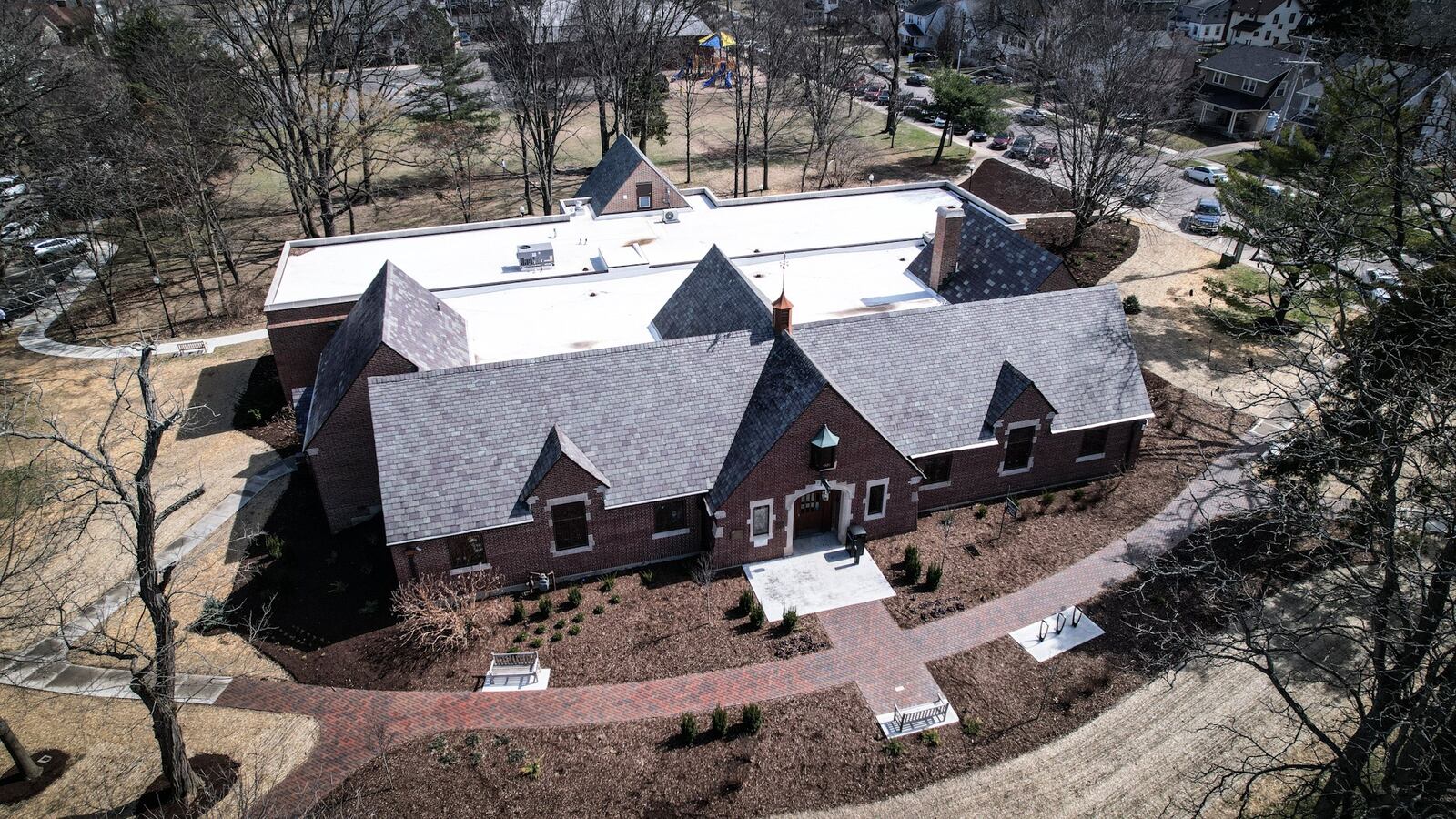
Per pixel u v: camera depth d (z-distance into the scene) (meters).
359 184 72.50
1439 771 20.70
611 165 60.09
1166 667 26.36
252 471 40.12
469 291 44.88
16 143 55.97
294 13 71.12
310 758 26.06
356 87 70.06
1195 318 53.44
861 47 109.88
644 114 81.44
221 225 69.06
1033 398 34.88
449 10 101.25
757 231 52.53
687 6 88.81
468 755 25.89
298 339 41.81
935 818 24.05
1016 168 83.12
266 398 45.22
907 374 35.31
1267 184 49.47
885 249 49.91
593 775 25.22
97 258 60.41
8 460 40.72
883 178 83.38
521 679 28.45
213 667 29.39
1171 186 74.19
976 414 35.44
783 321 33.94
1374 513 22.34
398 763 25.75
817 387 30.52
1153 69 65.06
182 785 24.53
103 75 65.56
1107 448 37.94
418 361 34.34
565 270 47.00
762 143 92.31
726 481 31.91
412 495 30.22
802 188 80.75
